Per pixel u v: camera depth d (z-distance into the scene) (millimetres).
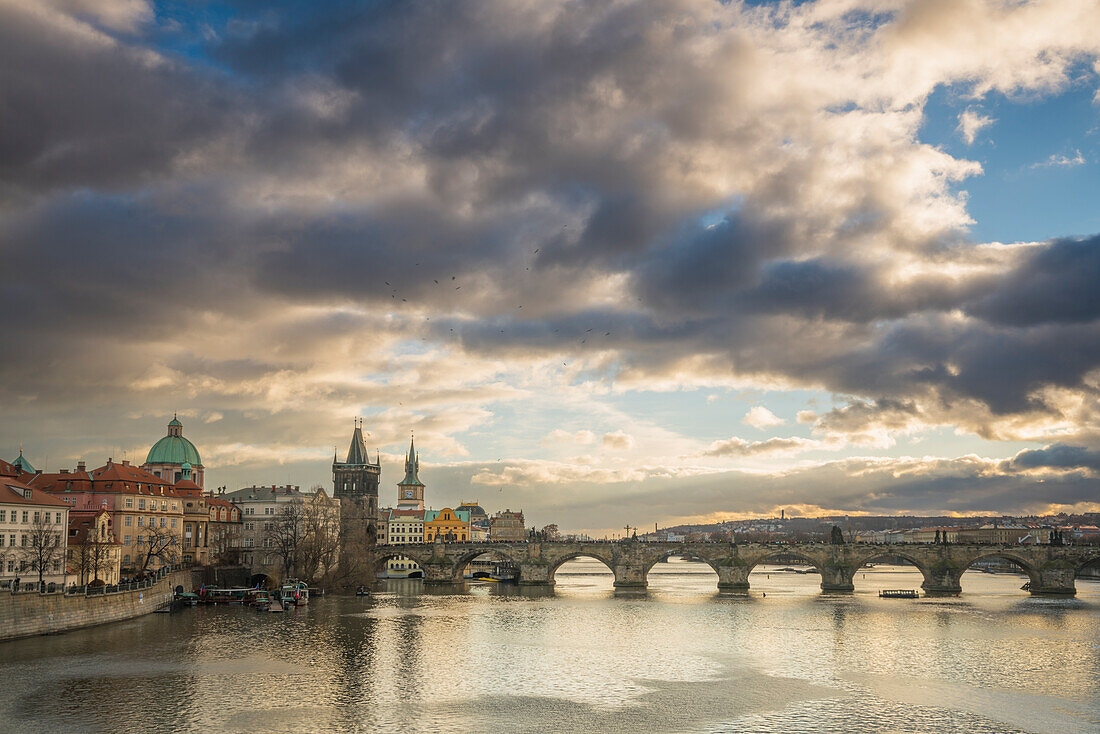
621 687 112438
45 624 142000
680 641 152375
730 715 98438
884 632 165250
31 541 167500
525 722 94750
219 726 91438
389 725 92688
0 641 132375
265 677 115438
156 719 93625
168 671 117938
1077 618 190125
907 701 105500
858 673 122438
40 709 97125
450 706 101250
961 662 131125
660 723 94938
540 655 136375
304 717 95312
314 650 137750
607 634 161500
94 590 164375
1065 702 105188
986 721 96438
